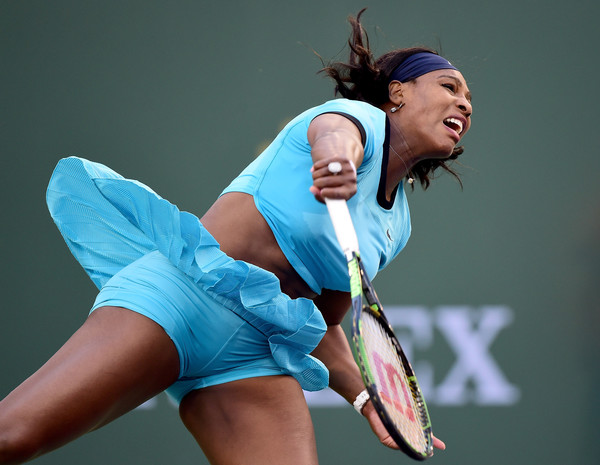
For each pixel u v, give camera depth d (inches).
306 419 335.0
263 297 319.0
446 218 873.5
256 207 334.0
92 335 302.4
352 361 392.8
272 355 338.6
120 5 894.4
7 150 877.8
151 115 888.9
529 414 831.1
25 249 867.4
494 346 850.1
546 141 884.6
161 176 884.6
